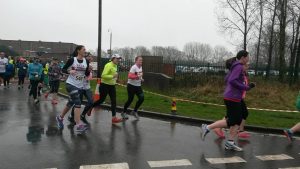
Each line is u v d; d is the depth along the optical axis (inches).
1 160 250.4
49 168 235.6
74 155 267.4
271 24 1220.5
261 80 874.8
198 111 502.3
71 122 397.7
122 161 256.1
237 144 325.4
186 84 797.9
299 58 1135.6
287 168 253.4
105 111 500.4
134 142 315.6
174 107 462.3
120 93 709.9
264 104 631.2
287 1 1074.1
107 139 323.0
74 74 343.0
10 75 844.6
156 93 775.7
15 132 339.3
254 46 1608.0
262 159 275.9
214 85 745.6
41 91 746.2
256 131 398.0
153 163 254.1
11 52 2306.8
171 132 366.0
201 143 321.7
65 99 637.9
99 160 256.7
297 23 1087.0
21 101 583.5
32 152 271.9
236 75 297.6
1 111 466.6
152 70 945.5
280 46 1098.1
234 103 300.7
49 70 622.5
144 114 476.7
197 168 247.0
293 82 970.7
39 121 400.5
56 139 315.9
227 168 249.6
